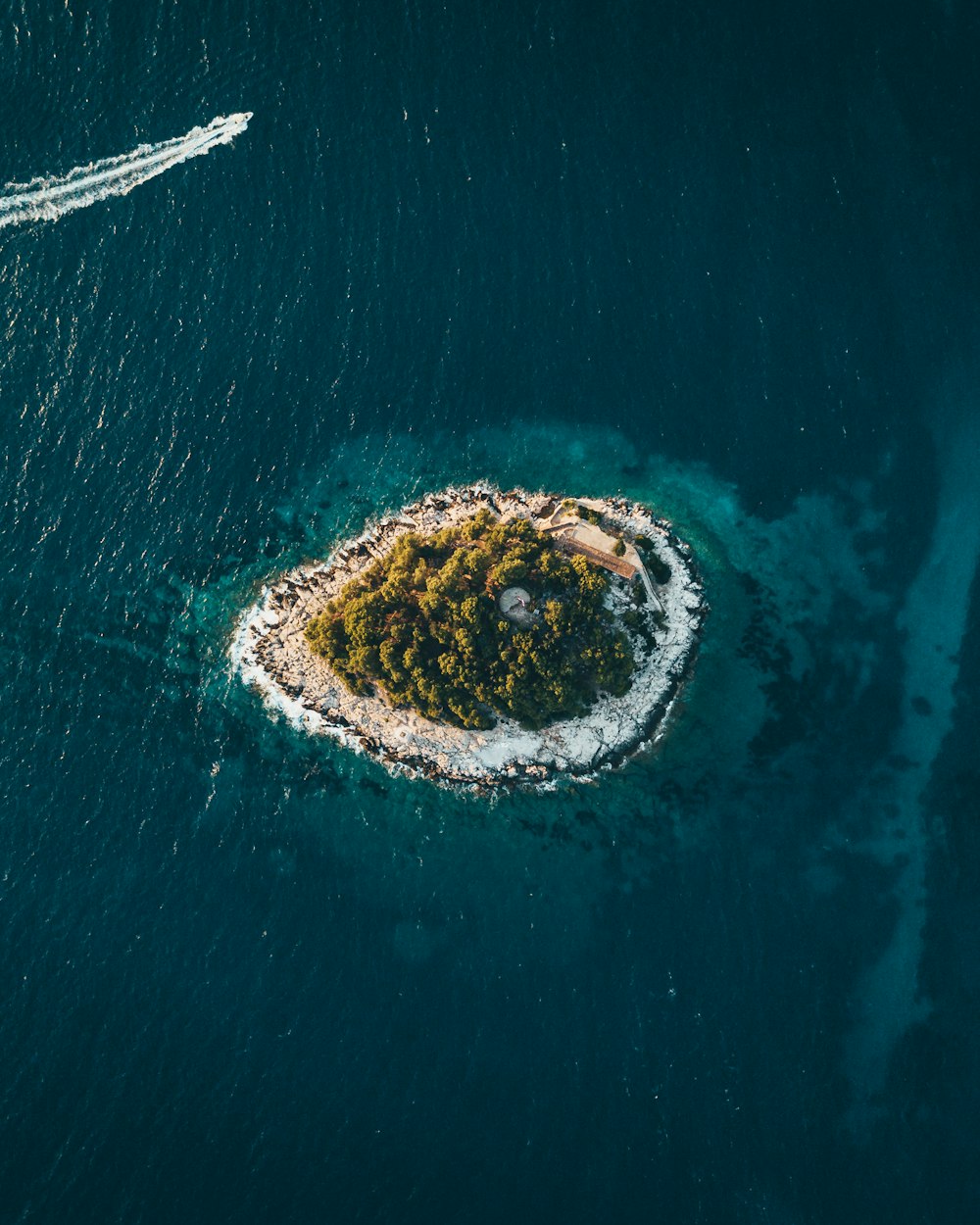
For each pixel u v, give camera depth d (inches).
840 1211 3366.1
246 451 4301.2
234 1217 3469.5
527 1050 3582.7
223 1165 3538.4
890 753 3742.6
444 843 3890.3
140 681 4185.5
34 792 4055.1
